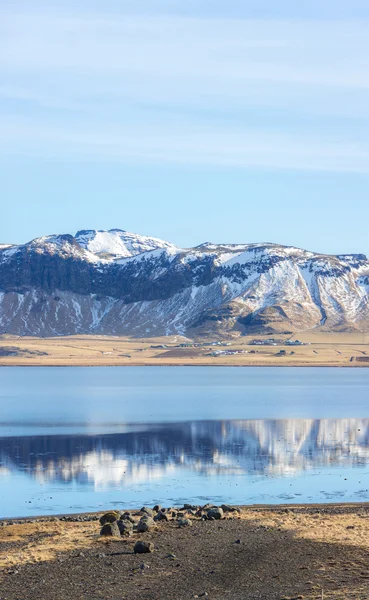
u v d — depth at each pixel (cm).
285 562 4684
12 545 5525
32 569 4709
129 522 5966
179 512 6806
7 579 4469
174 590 4131
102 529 5791
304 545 5172
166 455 12512
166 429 16900
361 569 4422
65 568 4709
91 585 4291
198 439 14850
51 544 5488
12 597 4081
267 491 8994
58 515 7719
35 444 14188
